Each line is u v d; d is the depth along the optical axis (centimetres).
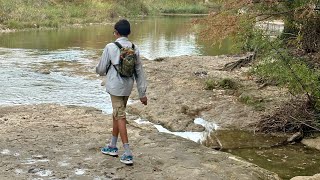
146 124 1027
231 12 1045
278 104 1140
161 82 1456
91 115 1045
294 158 859
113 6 5466
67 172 697
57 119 995
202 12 6856
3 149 779
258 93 1263
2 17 3641
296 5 993
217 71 1670
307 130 989
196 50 2642
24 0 4241
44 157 751
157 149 802
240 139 960
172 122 1049
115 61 691
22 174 687
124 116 721
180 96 1256
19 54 2225
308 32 1015
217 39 1106
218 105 1168
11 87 1423
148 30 4003
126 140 725
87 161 738
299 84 942
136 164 732
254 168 749
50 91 1380
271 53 978
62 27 3947
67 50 2434
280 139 962
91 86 1476
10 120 971
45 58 2108
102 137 857
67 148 793
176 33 3772
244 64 1727
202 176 702
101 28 4012
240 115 1093
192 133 1002
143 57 2180
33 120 980
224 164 752
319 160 849
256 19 1026
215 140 953
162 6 6794
